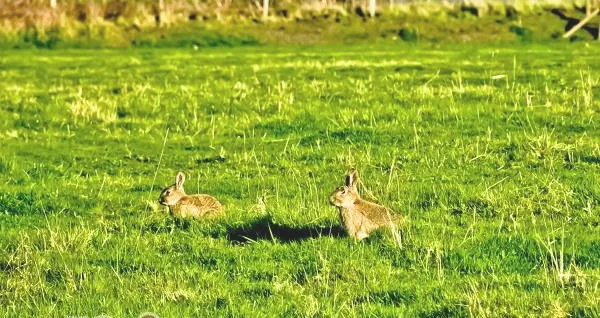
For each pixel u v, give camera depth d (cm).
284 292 1291
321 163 2317
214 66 5050
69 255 1501
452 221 1650
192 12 8019
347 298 1259
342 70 4481
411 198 1830
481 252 1431
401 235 1503
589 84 3369
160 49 6988
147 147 2695
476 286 1270
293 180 2102
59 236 1584
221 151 2530
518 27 7594
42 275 1411
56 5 7838
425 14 8000
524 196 1809
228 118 3070
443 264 1389
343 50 6512
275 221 1662
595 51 5719
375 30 7706
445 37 7481
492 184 1945
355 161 2286
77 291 1329
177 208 1744
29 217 1838
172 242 1575
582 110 2869
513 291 1242
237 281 1358
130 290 1324
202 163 2427
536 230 1552
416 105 3089
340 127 2773
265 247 1516
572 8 7988
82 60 5772
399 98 3269
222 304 1259
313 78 4144
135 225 1728
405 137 2583
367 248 1465
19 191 2072
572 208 1716
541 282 1274
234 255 1480
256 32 7700
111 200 1973
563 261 1377
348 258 1420
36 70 5075
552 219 1631
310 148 2516
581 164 2122
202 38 7506
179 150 2630
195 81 4216
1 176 2317
